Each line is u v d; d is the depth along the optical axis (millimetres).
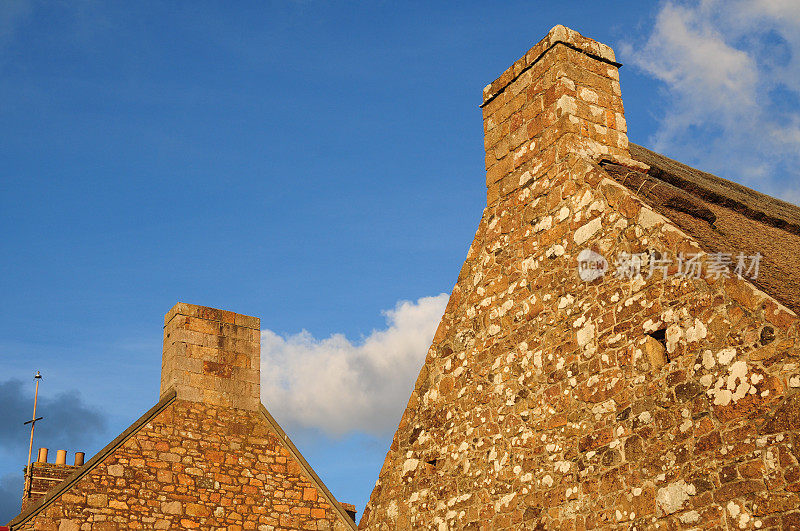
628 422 9438
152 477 14141
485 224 12531
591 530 9484
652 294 9578
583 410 10023
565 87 11828
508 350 11328
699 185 12367
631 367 9586
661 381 9203
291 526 14977
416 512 11844
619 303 9961
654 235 9797
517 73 12625
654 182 10828
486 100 13117
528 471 10461
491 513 10758
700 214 10891
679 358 9094
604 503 9430
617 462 9422
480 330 11898
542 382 10672
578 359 10281
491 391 11375
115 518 13562
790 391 8000
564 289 10797
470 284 12383
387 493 12414
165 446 14469
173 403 14898
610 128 11945
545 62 12219
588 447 9805
